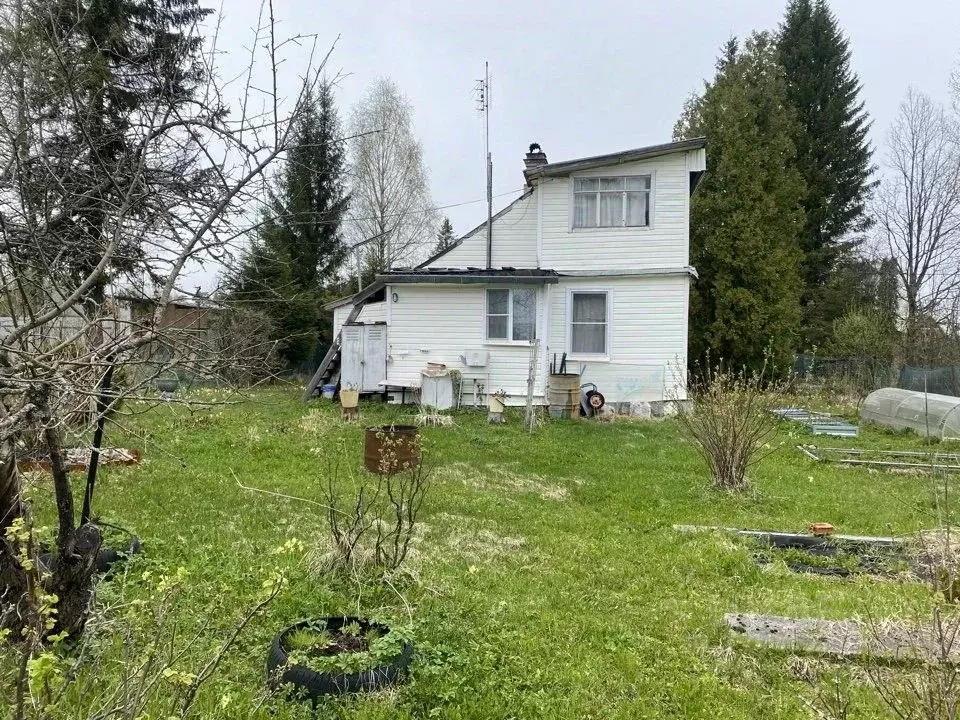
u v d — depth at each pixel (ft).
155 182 11.67
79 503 21.26
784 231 87.10
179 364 10.85
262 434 37.58
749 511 26.78
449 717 11.32
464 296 53.06
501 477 30.96
